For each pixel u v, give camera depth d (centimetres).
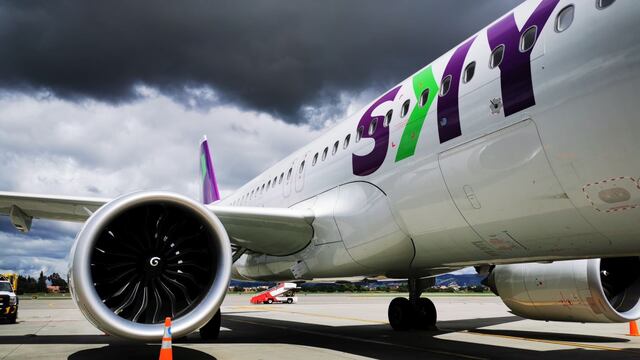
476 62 547
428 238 623
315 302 3441
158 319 543
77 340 873
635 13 381
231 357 623
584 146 410
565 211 446
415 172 602
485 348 742
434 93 599
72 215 788
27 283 8475
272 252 885
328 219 760
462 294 6325
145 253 565
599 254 495
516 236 517
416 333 995
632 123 376
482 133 508
